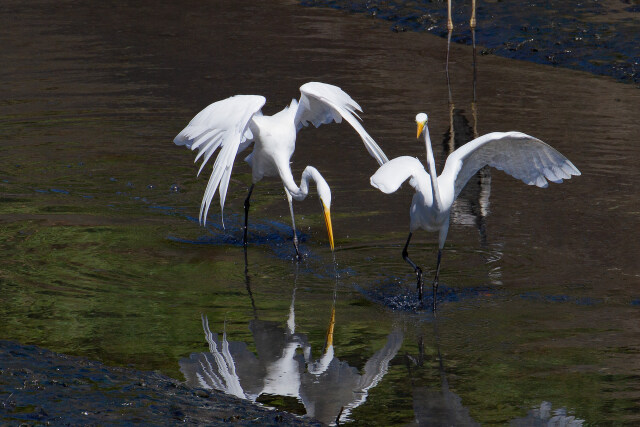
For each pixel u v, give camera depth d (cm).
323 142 1655
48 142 1647
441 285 1061
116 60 2283
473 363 850
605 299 1003
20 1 3117
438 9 2647
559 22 2341
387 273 1105
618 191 1371
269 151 1210
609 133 1647
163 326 935
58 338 895
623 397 770
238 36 2547
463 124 1717
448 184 994
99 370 812
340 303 1012
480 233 1227
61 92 1983
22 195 1380
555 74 2072
